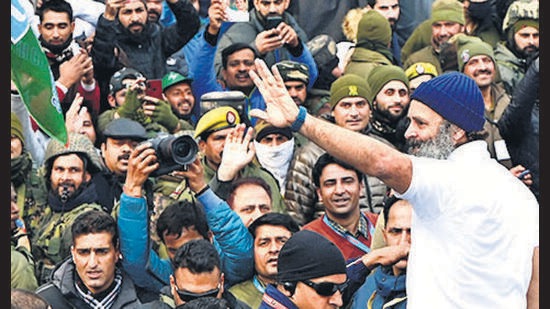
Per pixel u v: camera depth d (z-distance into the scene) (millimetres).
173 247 10688
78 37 11648
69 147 10945
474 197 8094
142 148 10336
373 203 11453
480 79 12102
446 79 8414
